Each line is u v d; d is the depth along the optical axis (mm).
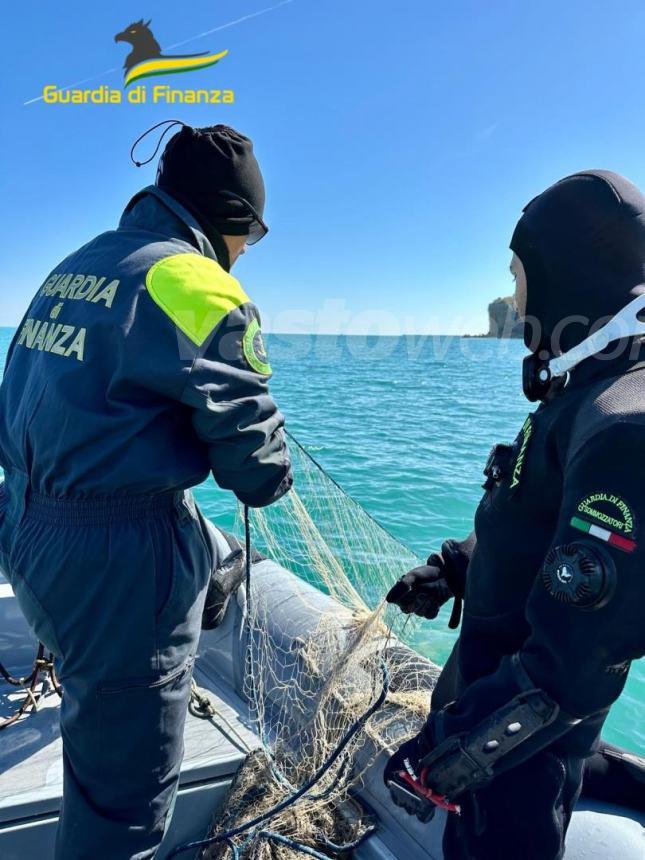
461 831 1242
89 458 1391
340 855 1733
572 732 1168
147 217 1588
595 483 993
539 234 1194
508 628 1287
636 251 1126
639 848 1374
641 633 960
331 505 2705
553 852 1161
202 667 2562
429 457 9992
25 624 2494
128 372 1375
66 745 1545
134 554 1423
